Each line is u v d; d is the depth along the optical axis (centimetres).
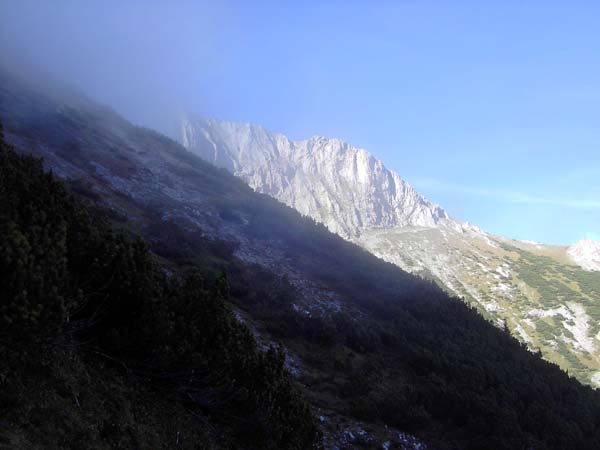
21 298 839
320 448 1561
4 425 762
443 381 2680
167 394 1220
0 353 864
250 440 1315
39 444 775
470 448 2152
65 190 1320
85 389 981
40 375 916
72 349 1048
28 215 1070
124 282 1151
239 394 1312
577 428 2594
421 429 2198
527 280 10481
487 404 2434
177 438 1102
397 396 2352
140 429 1016
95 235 1233
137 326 1155
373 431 2003
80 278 1122
